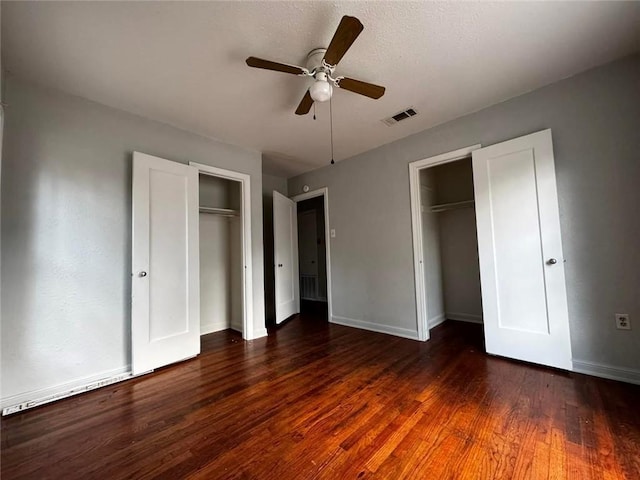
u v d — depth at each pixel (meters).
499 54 1.94
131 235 2.48
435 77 2.18
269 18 1.58
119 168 2.46
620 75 2.03
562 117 2.25
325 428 1.59
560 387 1.96
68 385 2.11
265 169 4.39
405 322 3.28
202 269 3.75
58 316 2.10
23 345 1.96
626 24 1.70
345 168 3.93
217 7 1.50
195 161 3.02
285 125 2.91
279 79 2.13
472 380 2.12
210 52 1.83
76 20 1.54
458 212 4.12
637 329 1.97
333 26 1.65
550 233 2.26
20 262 1.97
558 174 2.27
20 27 1.57
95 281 2.27
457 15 1.60
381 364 2.50
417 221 3.19
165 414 1.77
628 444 1.37
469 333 3.39
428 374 2.26
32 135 2.05
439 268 4.12
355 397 1.93
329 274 4.12
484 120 2.65
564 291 2.20
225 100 2.41
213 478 1.25
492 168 2.54
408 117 2.80
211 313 3.80
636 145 1.98
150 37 1.69
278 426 1.62
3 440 1.55
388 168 3.43
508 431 1.51
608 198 2.08
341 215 3.97
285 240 4.40
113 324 2.35
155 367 2.47
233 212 3.77
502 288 2.50
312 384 2.14
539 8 1.57
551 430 1.50
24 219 1.99
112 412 1.81
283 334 3.56
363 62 1.98
